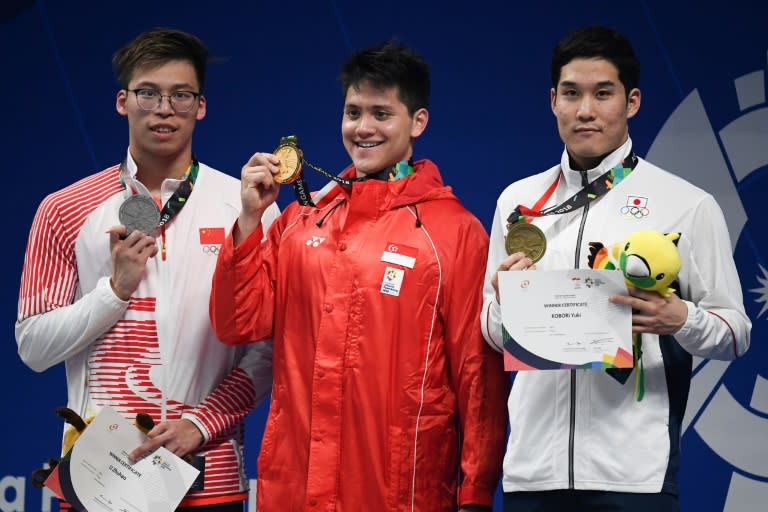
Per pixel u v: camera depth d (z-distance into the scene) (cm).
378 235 947
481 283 943
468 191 1353
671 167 1305
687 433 1272
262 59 1398
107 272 997
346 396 923
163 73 987
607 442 822
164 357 979
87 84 1418
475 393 916
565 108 861
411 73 969
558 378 845
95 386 980
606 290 802
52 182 1420
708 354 822
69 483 950
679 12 1309
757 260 1281
